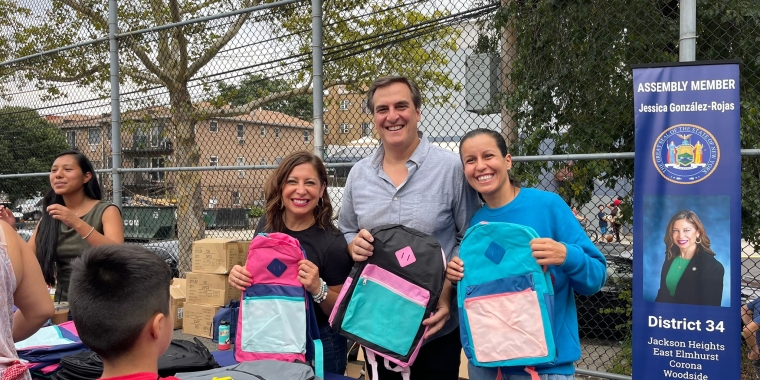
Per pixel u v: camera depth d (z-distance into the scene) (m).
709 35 3.99
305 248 2.30
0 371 1.49
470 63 4.36
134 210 6.74
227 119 6.86
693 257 2.35
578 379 3.94
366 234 2.18
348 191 2.55
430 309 2.10
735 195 2.30
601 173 4.23
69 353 2.31
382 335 2.12
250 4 7.47
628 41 3.95
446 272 2.13
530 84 4.21
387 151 2.42
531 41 4.25
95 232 2.94
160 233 6.75
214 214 6.56
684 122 2.39
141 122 5.66
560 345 1.96
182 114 6.36
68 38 7.12
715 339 2.30
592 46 4.02
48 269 3.10
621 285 4.53
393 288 2.13
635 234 2.46
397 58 4.97
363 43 4.93
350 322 2.14
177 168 4.16
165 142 6.12
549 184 4.34
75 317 1.26
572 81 4.13
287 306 2.11
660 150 2.43
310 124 6.18
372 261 2.18
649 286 2.42
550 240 1.88
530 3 4.21
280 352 2.07
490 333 1.98
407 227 2.23
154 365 1.32
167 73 6.10
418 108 2.39
